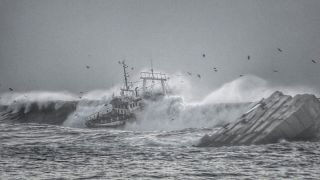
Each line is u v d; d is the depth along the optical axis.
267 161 122.56
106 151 150.50
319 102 153.62
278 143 147.75
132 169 118.81
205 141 155.88
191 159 130.00
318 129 150.62
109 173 114.62
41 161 134.25
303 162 120.25
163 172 113.94
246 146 146.38
